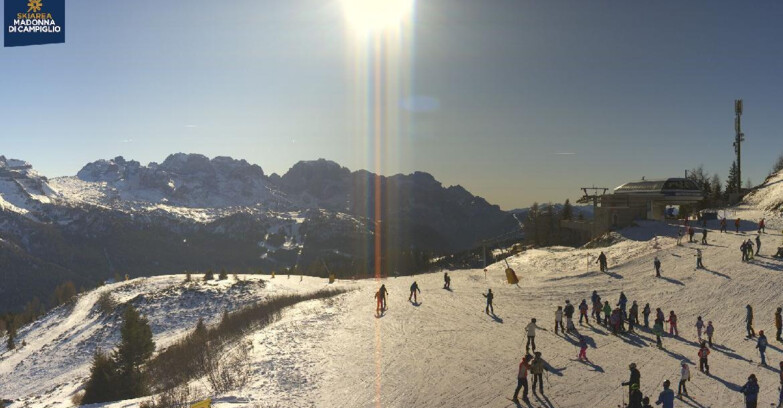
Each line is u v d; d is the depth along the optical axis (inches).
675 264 1927.9
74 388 1998.0
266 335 1574.8
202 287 3533.5
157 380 1512.1
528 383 1076.5
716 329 1348.4
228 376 1218.6
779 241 1987.0
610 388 1020.5
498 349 1306.6
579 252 2448.3
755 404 866.1
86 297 4293.8
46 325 3853.3
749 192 3041.3
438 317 1664.6
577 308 1653.5
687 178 2719.0
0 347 3501.5
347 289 2635.3
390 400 1027.9
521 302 1774.1
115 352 1476.4
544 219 3649.1
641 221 2679.6
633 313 1407.5
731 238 2122.3
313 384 1129.4
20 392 2416.3
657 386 1017.5
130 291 4055.1
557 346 1302.9
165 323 2977.4
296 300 2576.3
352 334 1529.3
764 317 1402.6
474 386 1076.5
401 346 1379.2
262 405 1007.0
